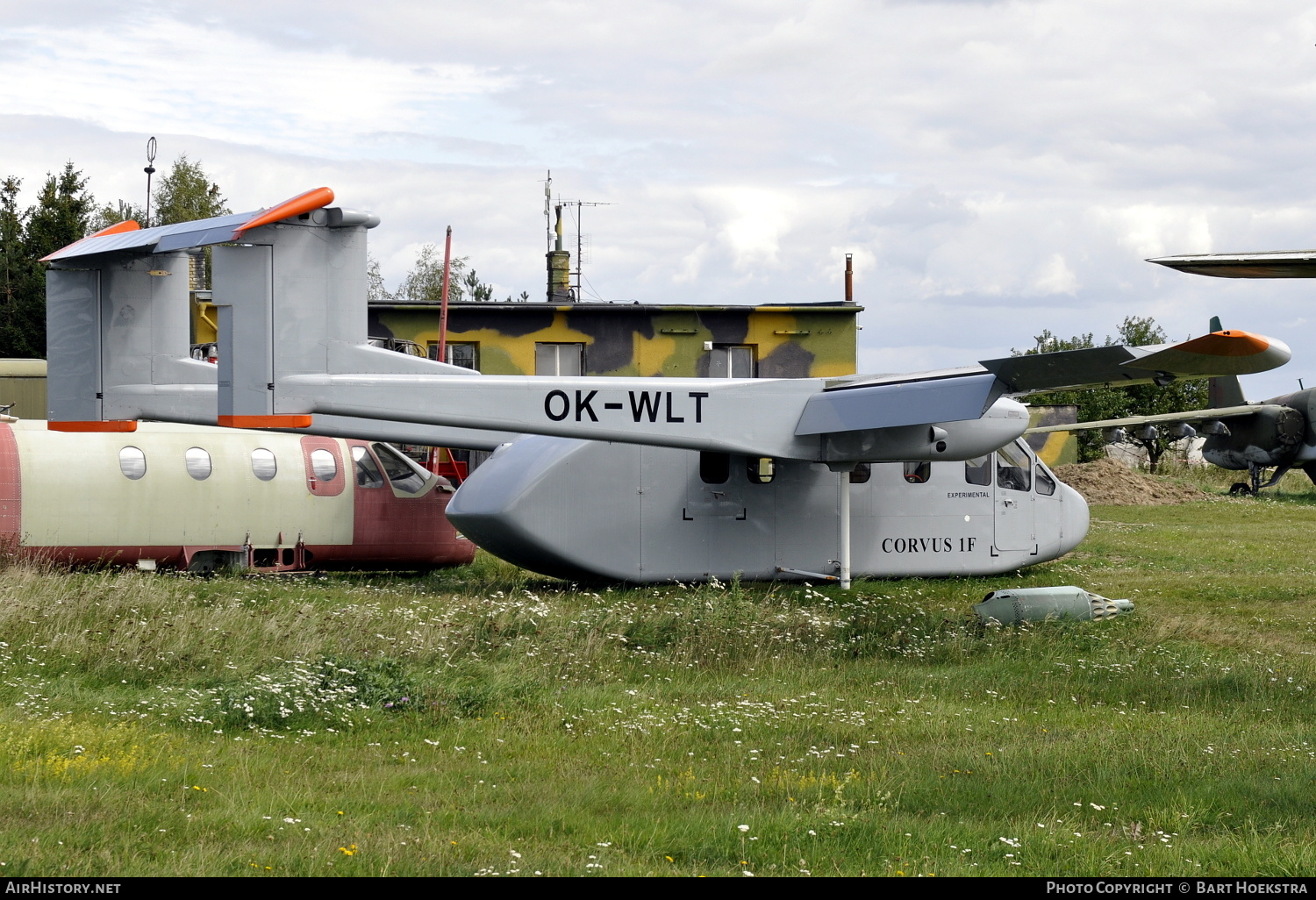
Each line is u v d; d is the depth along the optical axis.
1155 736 9.77
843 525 18.27
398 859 6.24
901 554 19.67
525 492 18.03
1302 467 41.09
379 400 13.97
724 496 18.80
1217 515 33.97
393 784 7.88
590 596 17.45
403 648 12.47
